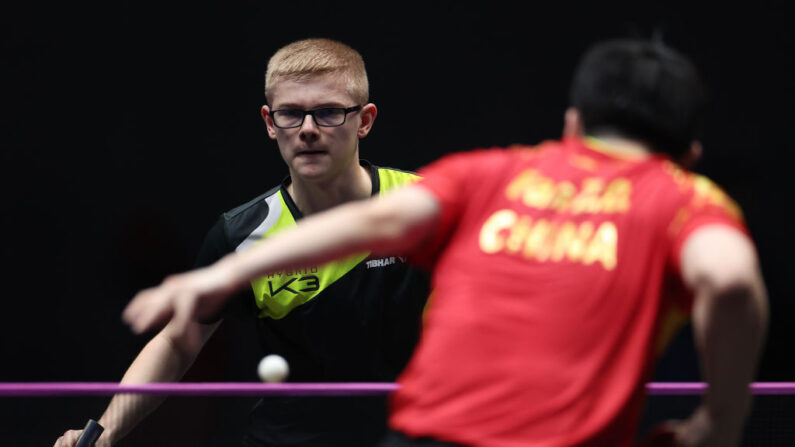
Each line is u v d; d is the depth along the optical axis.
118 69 19.05
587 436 4.07
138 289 18.80
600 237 4.29
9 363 18.59
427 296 8.59
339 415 7.54
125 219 18.94
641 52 4.75
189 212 19.11
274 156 19.27
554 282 4.24
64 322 18.66
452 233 4.50
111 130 19.08
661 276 4.21
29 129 18.92
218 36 19.16
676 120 4.60
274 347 8.73
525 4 19.38
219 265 3.98
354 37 19.33
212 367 16.36
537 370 4.14
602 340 4.18
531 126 19.45
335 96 8.41
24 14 18.86
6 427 7.03
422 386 4.29
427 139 19.45
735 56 19.48
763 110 19.45
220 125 19.22
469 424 4.13
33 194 18.92
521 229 4.38
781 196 19.25
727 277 3.88
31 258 18.84
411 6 19.34
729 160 19.42
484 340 4.23
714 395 4.20
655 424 7.01
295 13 19.25
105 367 18.56
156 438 7.25
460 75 19.44
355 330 8.52
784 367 18.19
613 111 4.62
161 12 19.05
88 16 18.95
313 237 4.06
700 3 19.42
